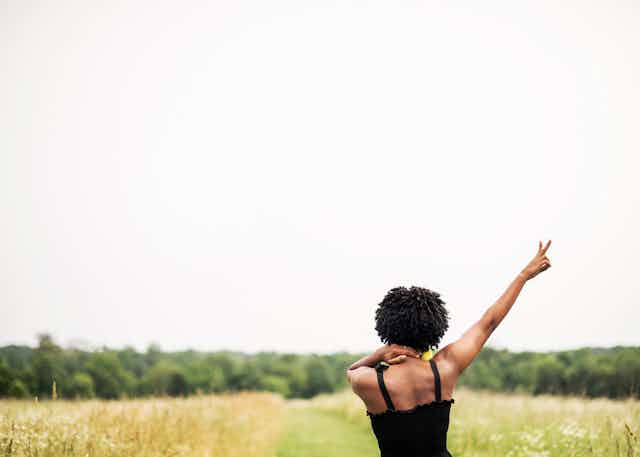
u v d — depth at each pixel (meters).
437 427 2.69
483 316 2.95
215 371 82.25
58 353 56.22
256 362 113.75
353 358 117.38
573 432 6.80
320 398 28.61
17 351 55.50
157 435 6.85
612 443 6.08
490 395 14.83
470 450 7.99
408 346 2.88
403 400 2.72
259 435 10.04
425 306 2.84
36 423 6.10
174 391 79.25
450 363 2.79
